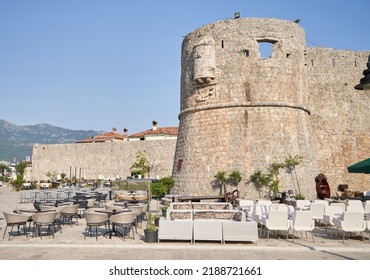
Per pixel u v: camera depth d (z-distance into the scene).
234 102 23.39
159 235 11.28
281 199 18.95
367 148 28.03
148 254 9.75
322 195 21.02
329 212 13.79
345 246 10.88
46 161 62.69
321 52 28.66
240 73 23.56
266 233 13.06
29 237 12.17
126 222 11.96
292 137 23.33
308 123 25.80
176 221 11.31
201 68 23.91
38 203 16.05
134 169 51.41
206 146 24.02
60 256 9.48
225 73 23.86
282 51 23.80
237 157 22.78
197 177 23.95
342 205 15.15
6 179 73.06
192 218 12.61
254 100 23.22
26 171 64.44
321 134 27.83
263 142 22.78
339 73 28.56
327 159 27.64
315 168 25.14
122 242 11.36
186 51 26.30
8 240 11.62
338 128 28.05
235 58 23.72
